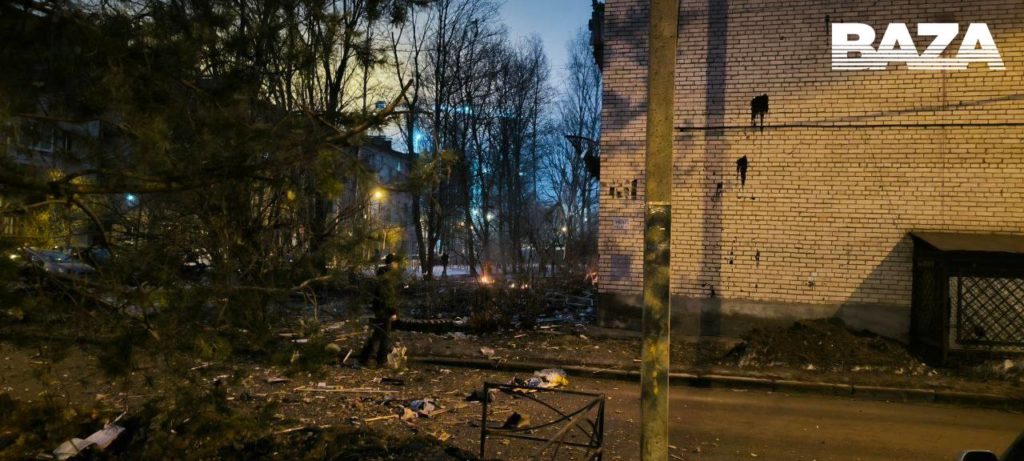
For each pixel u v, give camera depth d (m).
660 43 4.32
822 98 11.20
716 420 7.18
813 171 11.23
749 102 11.55
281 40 3.71
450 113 30.38
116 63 2.97
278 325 3.61
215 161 2.96
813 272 11.18
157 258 3.23
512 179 35.31
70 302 2.95
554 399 7.74
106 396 5.98
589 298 17.77
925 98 10.76
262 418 4.21
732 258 11.59
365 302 3.95
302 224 3.70
